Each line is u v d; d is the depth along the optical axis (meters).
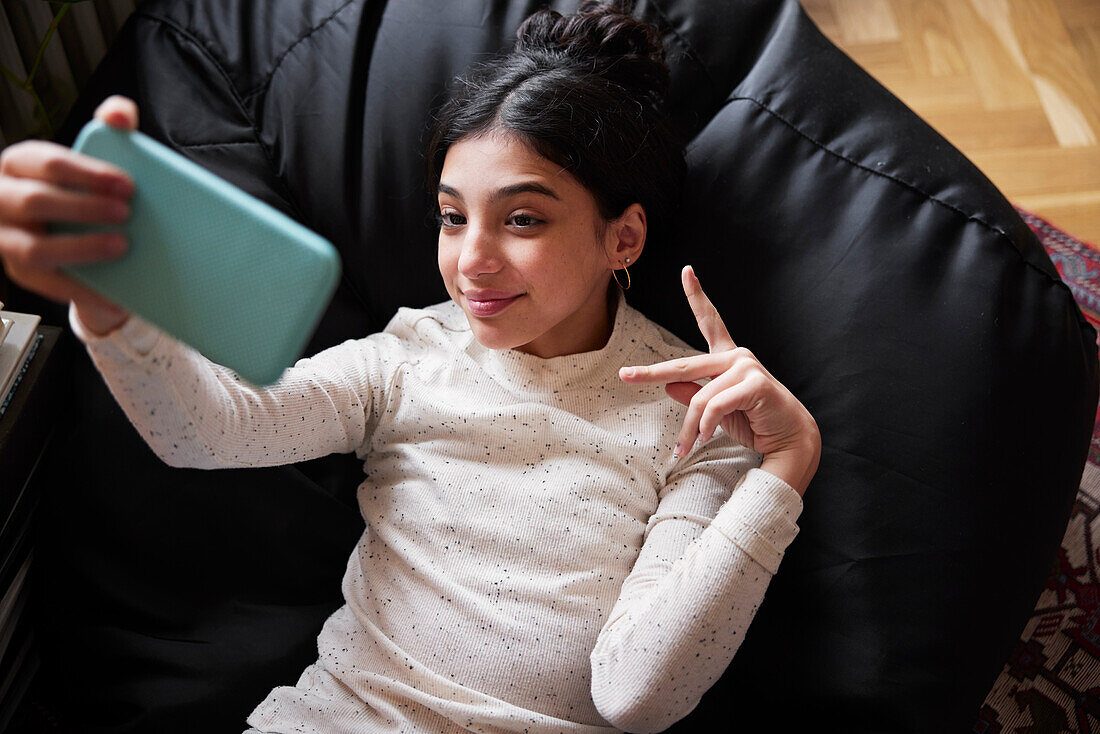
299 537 1.13
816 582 1.04
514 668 0.93
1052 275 1.07
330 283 0.64
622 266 1.04
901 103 1.17
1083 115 1.86
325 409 0.96
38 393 1.08
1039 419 1.03
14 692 1.20
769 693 1.05
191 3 1.21
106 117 0.64
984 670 1.01
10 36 1.32
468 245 0.92
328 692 0.97
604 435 0.99
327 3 1.21
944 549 1.01
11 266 0.64
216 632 1.09
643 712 0.87
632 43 1.06
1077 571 1.37
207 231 0.64
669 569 0.93
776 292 1.10
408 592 0.97
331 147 1.18
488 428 0.99
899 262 1.07
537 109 0.93
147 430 0.79
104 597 1.09
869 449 1.04
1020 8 2.01
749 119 1.14
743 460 1.00
